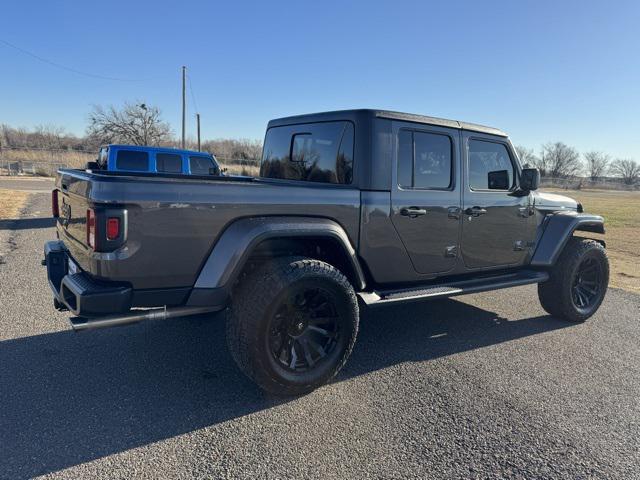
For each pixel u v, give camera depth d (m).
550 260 4.87
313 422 2.87
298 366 3.17
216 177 4.00
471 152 4.28
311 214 3.26
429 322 4.98
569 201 5.50
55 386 3.20
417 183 3.87
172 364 3.62
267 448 2.58
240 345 2.96
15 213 12.18
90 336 4.12
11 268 6.38
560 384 3.54
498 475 2.43
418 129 3.85
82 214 2.86
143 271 2.70
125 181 2.62
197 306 2.90
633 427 2.95
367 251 3.60
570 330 4.90
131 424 2.77
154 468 2.37
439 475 2.40
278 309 2.98
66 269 3.52
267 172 4.75
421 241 3.91
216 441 2.63
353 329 3.32
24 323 4.35
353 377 3.54
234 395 3.17
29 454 2.44
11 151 44.72
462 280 4.43
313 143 4.07
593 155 97.81
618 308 5.91
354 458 2.52
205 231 2.85
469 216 4.23
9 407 2.90
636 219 20.89
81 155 43.75
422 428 2.84
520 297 6.25
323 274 3.12
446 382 3.50
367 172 3.55
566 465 2.53
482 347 4.29
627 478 2.44
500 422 2.95
